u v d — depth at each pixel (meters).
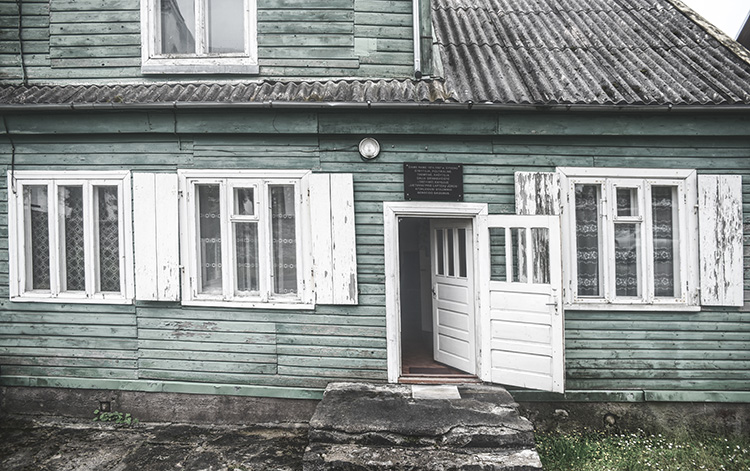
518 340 4.46
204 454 4.07
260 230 4.72
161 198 4.71
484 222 4.67
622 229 4.81
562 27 6.09
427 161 4.71
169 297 4.71
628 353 4.68
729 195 4.62
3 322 4.88
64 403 4.86
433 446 3.57
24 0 5.06
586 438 4.43
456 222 5.03
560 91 4.48
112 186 4.86
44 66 5.05
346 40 5.00
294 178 4.73
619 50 5.51
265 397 4.73
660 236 4.81
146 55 4.99
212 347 4.76
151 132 4.66
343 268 4.64
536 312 4.37
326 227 4.65
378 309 4.70
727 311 4.67
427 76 4.92
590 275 4.81
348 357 4.70
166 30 5.21
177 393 4.77
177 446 4.22
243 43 5.14
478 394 4.26
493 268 4.72
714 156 4.68
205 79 5.02
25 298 4.82
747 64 4.96
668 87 4.64
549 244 4.32
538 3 6.97
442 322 5.34
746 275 4.66
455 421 3.69
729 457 4.07
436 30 5.63
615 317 4.69
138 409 4.80
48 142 4.80
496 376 4.57
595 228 4.81
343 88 4.69
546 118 4.59
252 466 3.85
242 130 4.61
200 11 5.08
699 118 4.56
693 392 4.63
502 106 4.37
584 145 4.71
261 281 4.72
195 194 4.78
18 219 4.82
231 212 4.75
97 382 4.80
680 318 4.68
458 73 4.89
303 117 4.59
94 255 4.82
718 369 4.65
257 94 4.57
